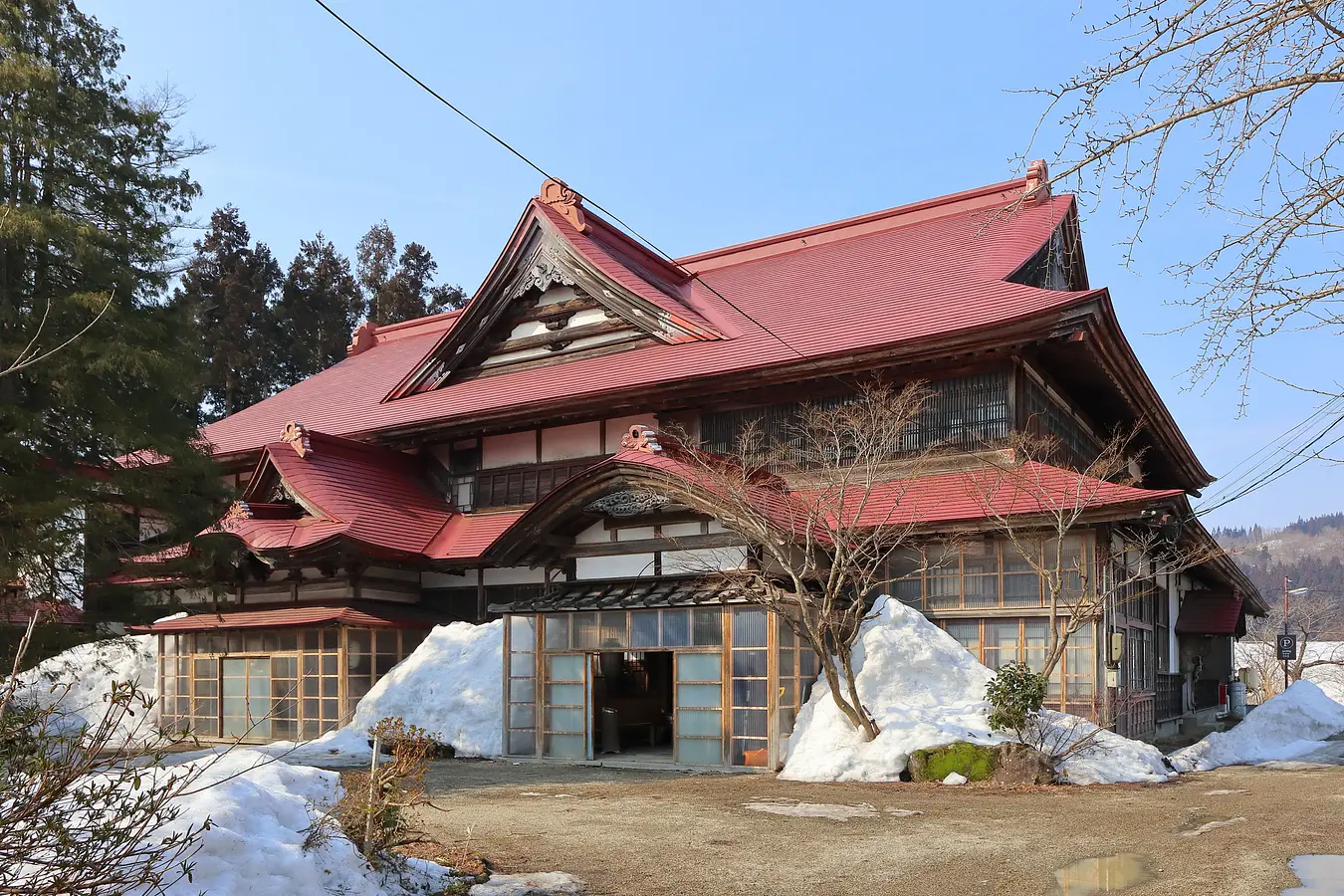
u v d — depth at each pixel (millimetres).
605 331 22156
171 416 16562
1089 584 14656
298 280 51562
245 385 47719
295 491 20156
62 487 15016
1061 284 23281
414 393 24562
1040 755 12250
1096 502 14258
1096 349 16578
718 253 27891
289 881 5910
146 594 17453
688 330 20703
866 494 14445
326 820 6570
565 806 10844
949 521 15391
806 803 10898
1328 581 97875
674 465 15062
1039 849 8398
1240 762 15789
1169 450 23406
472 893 7012
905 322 17922
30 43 15758
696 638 14672
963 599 15750
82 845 4742
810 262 25156
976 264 20609
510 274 23047
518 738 16078
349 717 18500
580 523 16812
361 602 19469
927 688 14219
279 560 19000
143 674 21547
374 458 22469
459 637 18406
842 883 7359
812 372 17406
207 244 48562
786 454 18016
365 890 6375
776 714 13898
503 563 16844
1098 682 14516
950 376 17078
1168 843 8594
